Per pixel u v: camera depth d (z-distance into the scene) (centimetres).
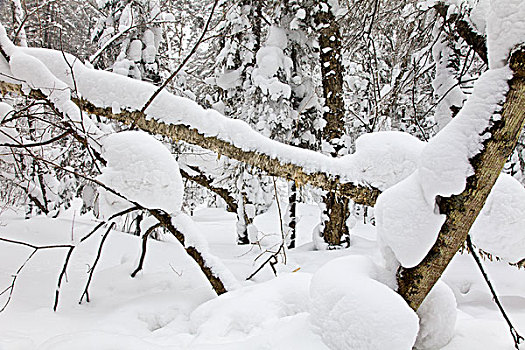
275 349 195
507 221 221
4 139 401
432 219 180
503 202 225
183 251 534
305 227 1138
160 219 335
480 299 358
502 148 162
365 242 656
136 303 322
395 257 205
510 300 348
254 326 252
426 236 181
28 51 328
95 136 313
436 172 173
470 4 421
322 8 602
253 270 454
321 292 200
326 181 286
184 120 305
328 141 634
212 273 330
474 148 165
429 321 218
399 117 840
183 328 280
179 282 390
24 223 622
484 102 164
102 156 310
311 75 702
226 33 743
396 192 196
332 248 628
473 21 415
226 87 751
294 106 687
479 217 230
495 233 225
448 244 181
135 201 279
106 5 726
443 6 462
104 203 313
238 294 297
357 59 763
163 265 452
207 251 336
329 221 638
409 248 184
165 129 311
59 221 652
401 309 171
